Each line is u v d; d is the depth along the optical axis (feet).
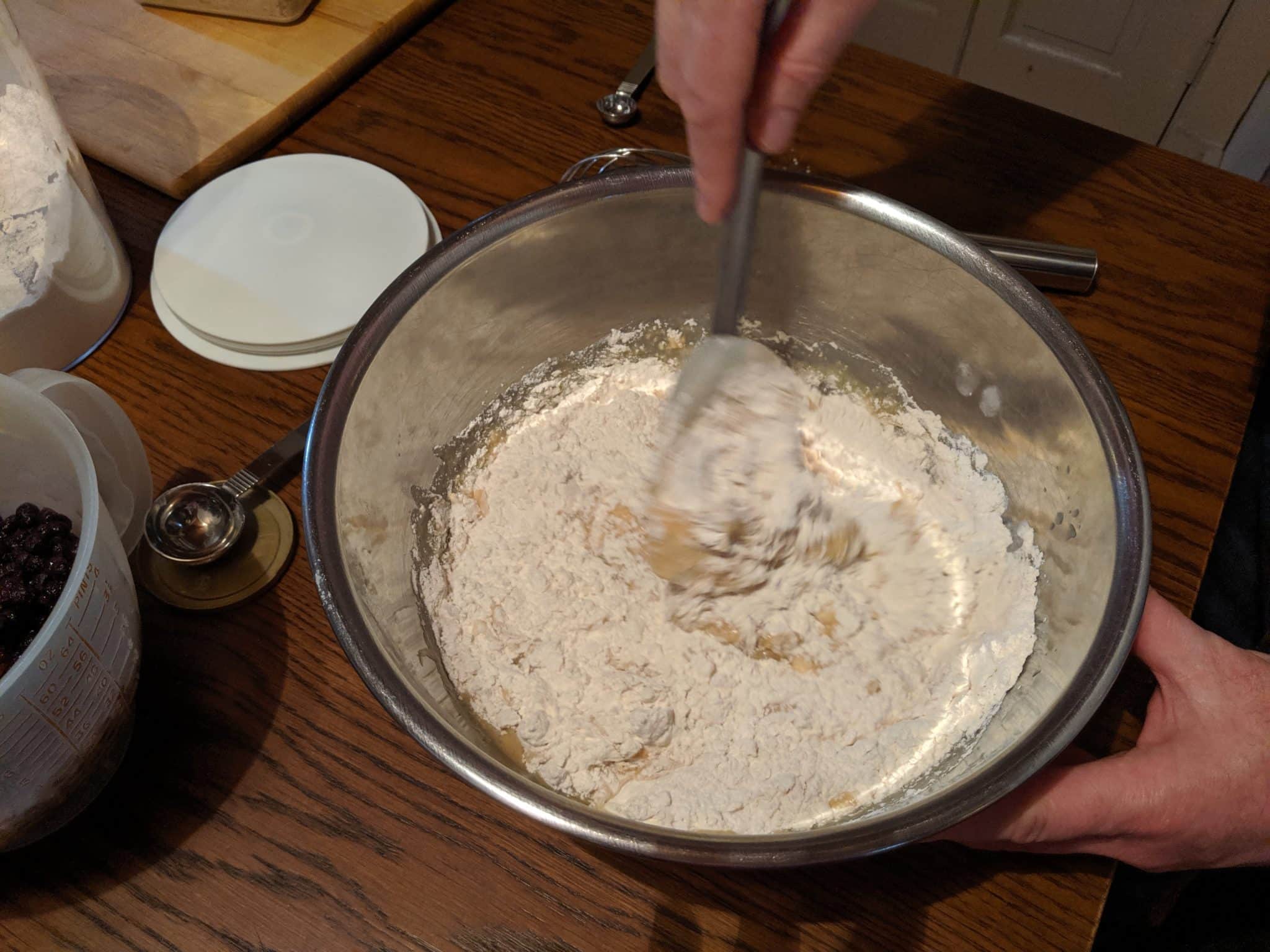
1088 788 1.79
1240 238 2.81
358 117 3.09
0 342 2.34
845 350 2.62
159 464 2.39
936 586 2.39
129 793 1.94
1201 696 1.91
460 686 2.14
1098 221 2.84
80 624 1.65
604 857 1.90
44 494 2.06
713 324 2.32
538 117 3.09
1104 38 4.98
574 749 2.08
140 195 2.91
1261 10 4.47
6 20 2.19
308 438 1.86
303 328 2.54
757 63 1.67
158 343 2.59
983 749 1.94
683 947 1.82
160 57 3.12
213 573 2.20
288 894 1.85
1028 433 2.25
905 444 2.61
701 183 1.85
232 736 2.01
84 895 1.83
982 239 2.67
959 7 5.25
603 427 2.68
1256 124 4.88
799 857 1.44
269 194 2.81
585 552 2.42
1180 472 2.39
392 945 1.81
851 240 2.26
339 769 1.98
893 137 3.03
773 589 2.35
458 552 2.40
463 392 2.44
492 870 1.88
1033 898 1.86
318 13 3.24
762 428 2.39
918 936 1.82
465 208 2.88
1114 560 1.79
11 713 1.53
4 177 2.23
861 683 2.22
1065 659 1.85
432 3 3.32
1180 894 2.96
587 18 3.35
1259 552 3.45
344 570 1.72
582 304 2.53
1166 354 2.58
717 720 2.18
